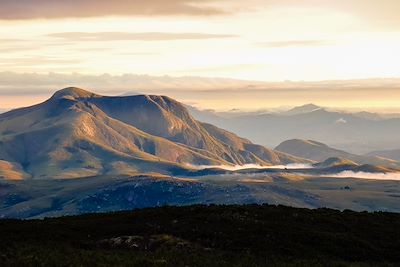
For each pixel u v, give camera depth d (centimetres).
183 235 8175
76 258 6625
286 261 7188
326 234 8462
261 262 6994
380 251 8050
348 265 7069
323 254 7762
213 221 8925
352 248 8050
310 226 9025
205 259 6925
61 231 8488
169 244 7694
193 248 7562
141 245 7731
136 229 8544
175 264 6619
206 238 8100
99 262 6469
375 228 9200
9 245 7475
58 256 6712
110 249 7619
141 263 6512
